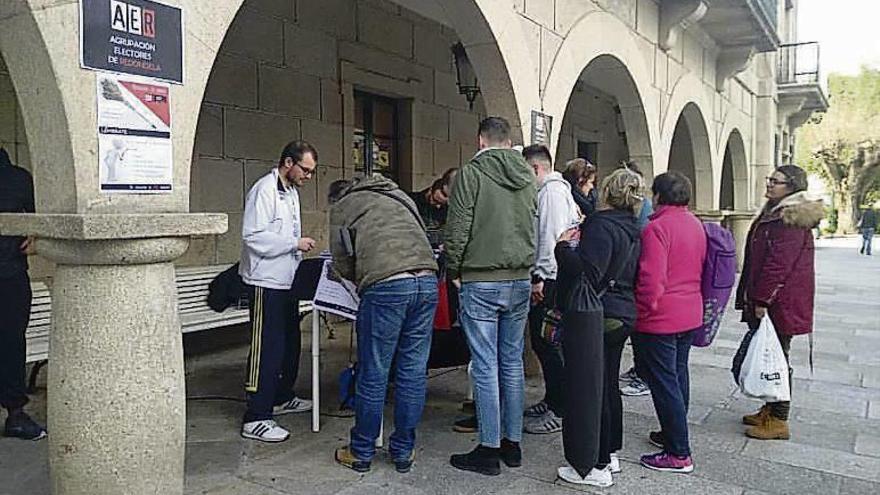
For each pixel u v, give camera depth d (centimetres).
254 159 665
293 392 473
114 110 258
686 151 1376
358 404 363
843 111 4441
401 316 352
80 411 255
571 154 1265
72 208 252
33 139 260
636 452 401
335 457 382
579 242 352
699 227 373
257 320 410
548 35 577
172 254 269
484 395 362
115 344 257
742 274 443
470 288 359
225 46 629
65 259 256
